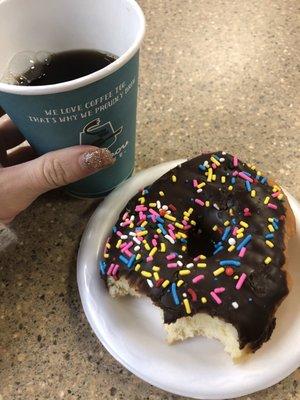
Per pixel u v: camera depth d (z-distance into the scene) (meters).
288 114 0.25
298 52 0.28
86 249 0.19
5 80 0.18
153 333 0.17
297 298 0.18
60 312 0.19
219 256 0.17
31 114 0.16
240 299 0.16
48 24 0.19
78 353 0.18
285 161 0.23
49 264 0.20
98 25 0.19
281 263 0.17
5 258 0.21
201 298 0.16
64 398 0.17
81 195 0.22
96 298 0.18
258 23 0.29
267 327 0.16
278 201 0.19
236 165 0.20
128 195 0.21
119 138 0.19
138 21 0.17
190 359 0.17
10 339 0.18
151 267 0.17
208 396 0.16
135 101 0.19
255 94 0.26
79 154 0.17
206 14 0.30
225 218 0.18
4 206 0.19
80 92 0.16
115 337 0.17
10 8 0.18
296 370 0.17
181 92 0.26
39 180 0.18
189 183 0.19
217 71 0.27
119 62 0.16
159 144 0.24
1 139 0.22
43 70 0.19
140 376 0.17
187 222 0.19
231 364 0.17
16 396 0.17
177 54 0.28
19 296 0.20
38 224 0.22
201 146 0.24
